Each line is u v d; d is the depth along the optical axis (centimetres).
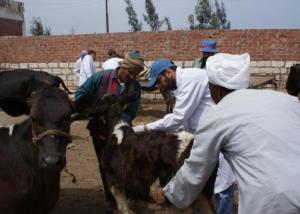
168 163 450
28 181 402
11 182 404
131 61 532
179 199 328
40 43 1955
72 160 877
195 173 307
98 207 641
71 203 655
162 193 352
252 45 1747
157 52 1819
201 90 484
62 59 1936
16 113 434
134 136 488
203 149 298
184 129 503
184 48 1792
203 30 1772
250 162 283
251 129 285
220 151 302
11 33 2597
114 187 507
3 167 404
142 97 1775
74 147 977
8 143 415
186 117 489
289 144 281
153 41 1820
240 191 290
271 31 1728
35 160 403
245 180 285
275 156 279
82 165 845
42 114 388
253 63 1753
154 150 461
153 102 1755
